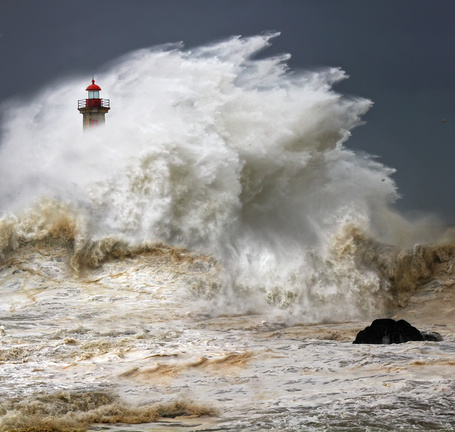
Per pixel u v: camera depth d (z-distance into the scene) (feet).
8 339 182.09
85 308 237.25
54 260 290.35
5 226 300.81
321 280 253.03
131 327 204.85
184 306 240.32
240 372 138.51
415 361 139.54
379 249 262.67
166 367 141.79
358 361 143.95
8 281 276.21
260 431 99.09
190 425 104.37
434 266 258.98
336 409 108.99
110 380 132.67
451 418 102.83
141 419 107.86
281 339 185.47
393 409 107.65
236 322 216.13
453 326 207.92
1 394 120.57
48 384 129.08
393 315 234.17
